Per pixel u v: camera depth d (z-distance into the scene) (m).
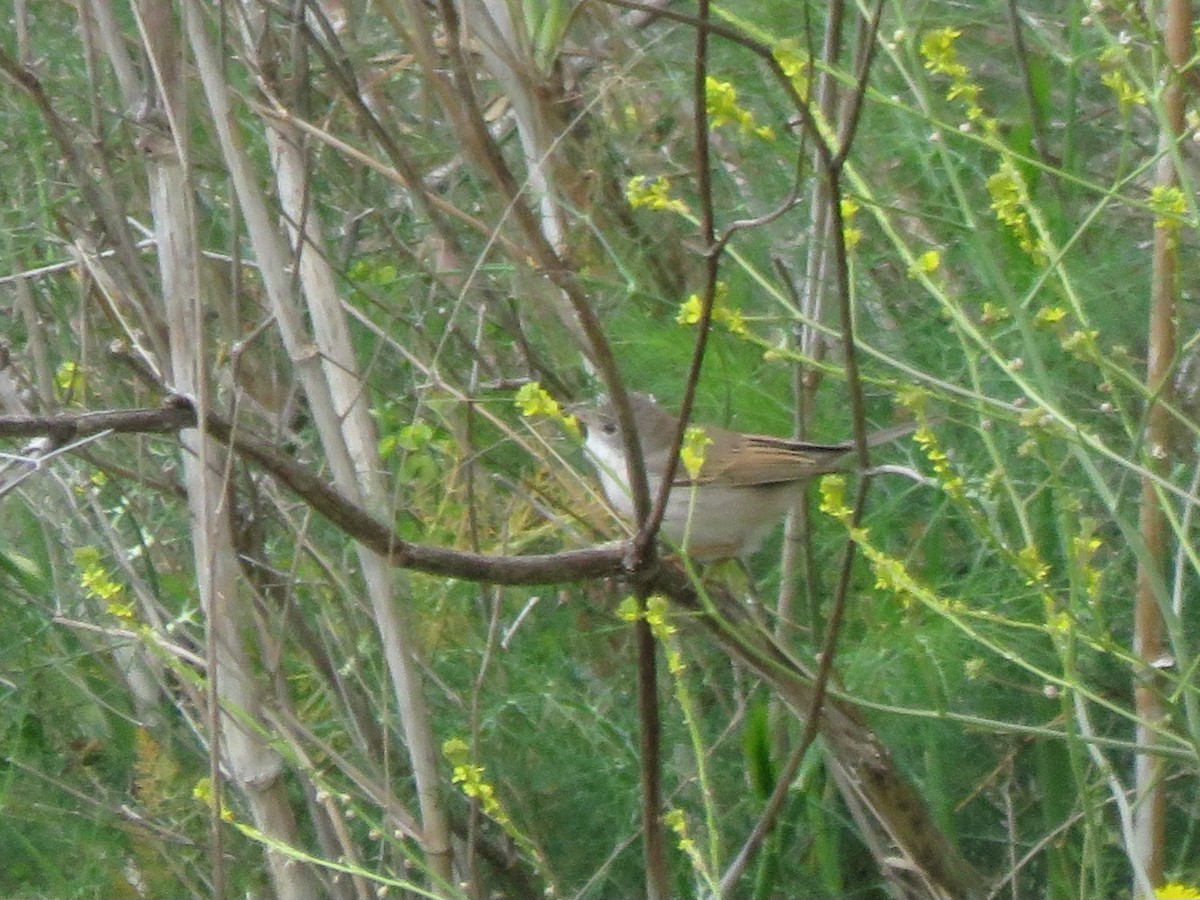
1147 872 6.97
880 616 8.23
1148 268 8.44
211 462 6.95
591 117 9.03
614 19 9.20
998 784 8.79
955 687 8.03
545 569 5.98
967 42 9.82
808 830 8.77
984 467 8.39
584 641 9.33
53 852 8.88
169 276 6.73
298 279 7.72
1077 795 7.71
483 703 8.64
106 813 8.58
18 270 8.55
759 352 9.02
